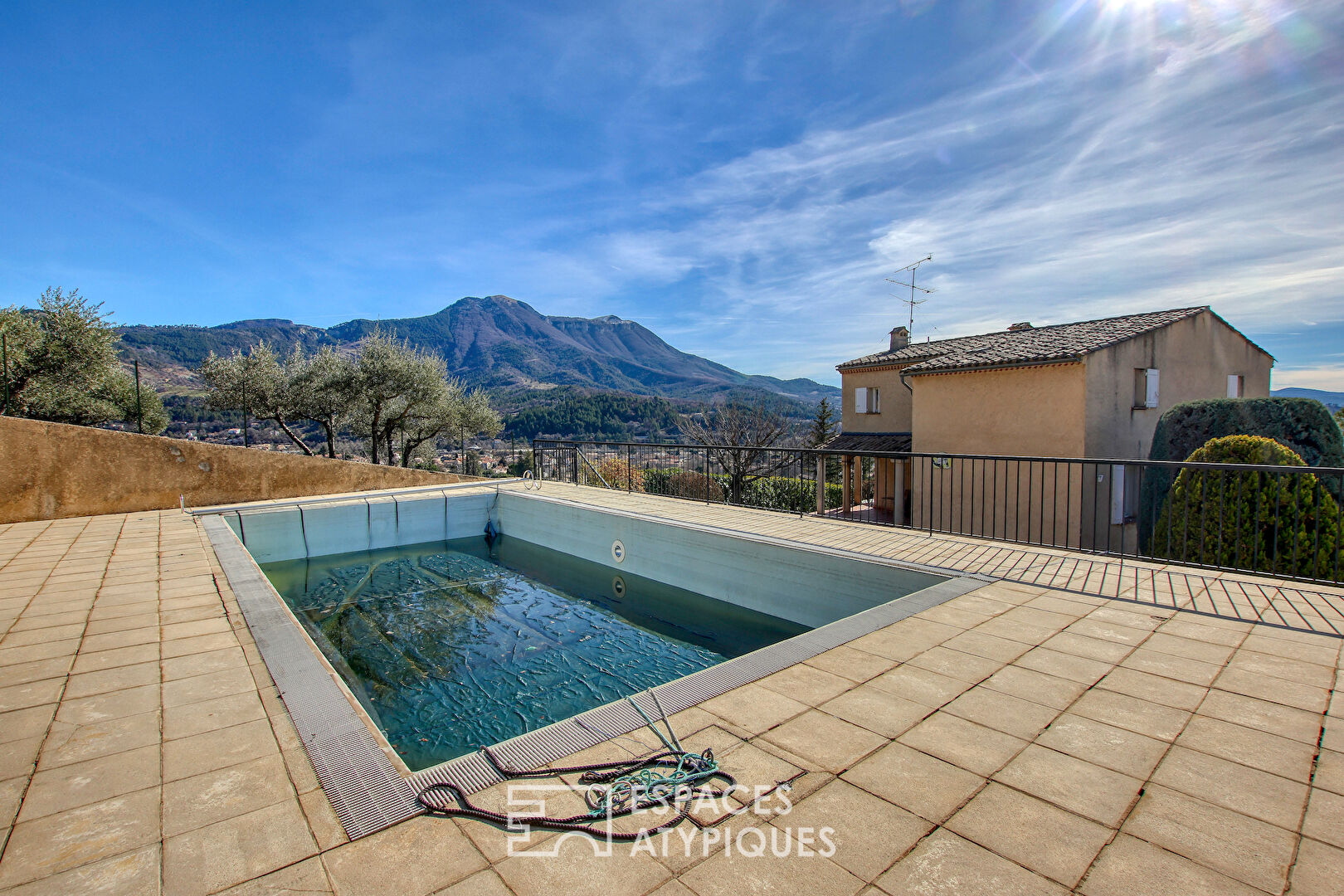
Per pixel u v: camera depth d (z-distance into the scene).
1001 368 11.27
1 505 7.59
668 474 10.63
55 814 1.96
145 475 8.60
